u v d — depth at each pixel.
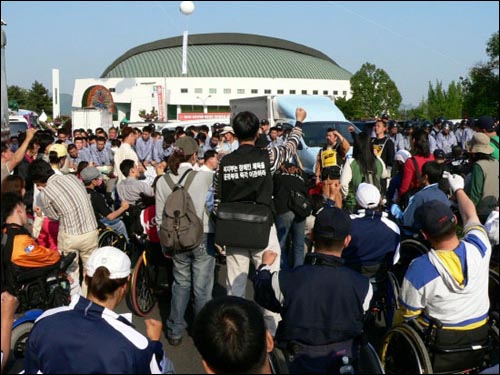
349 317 3.02
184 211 4.67
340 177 6.58
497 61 37.53
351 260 4.55
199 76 95.75
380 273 4.62
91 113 27.25
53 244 5.61
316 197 6.94
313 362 3.03
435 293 3.33
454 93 58.91
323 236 3.18
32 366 2.71
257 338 2.20
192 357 4.74
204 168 5.18
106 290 2.92
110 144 14.16
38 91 74.50
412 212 5.25
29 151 7.44
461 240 3.48
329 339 3.02
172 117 83.06
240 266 4.72
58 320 2.72
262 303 3.22
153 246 5.60
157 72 97.19
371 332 5.08
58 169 6.88
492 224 4.49
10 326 2.90
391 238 4.52
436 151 6.72
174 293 4.97
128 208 6.86
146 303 5.80
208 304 2.31
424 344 3.37
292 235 6.40
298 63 103.62
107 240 6.82
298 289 3.04
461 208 3.95
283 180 6.01
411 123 16.25
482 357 3.48
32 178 5.53
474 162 5.38
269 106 16.30
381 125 10.85
